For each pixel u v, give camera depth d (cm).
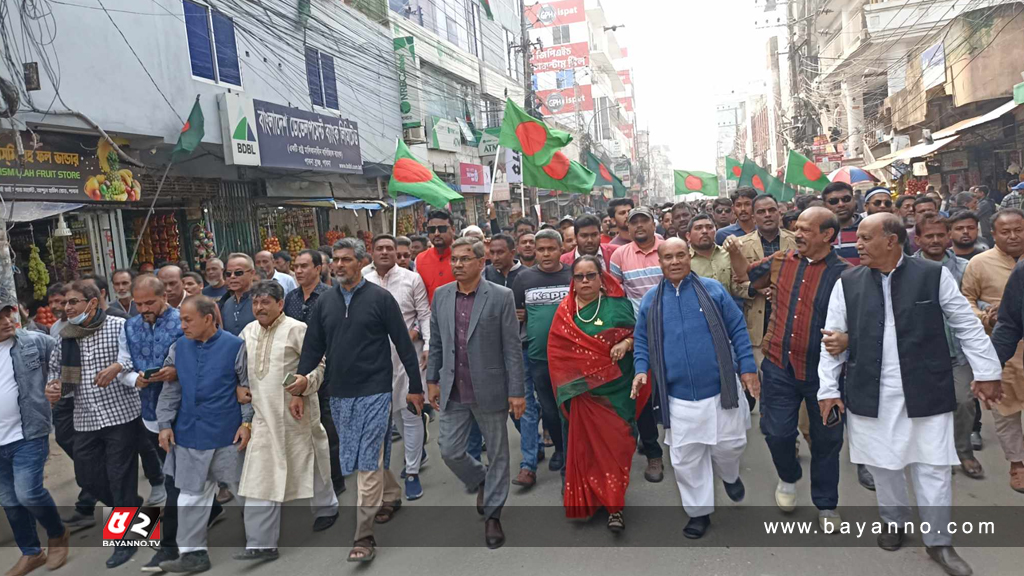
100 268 938
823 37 3120
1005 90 1602
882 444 349
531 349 500
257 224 1284
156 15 938
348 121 1345
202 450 402
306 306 531
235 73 1112
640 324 412
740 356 394
